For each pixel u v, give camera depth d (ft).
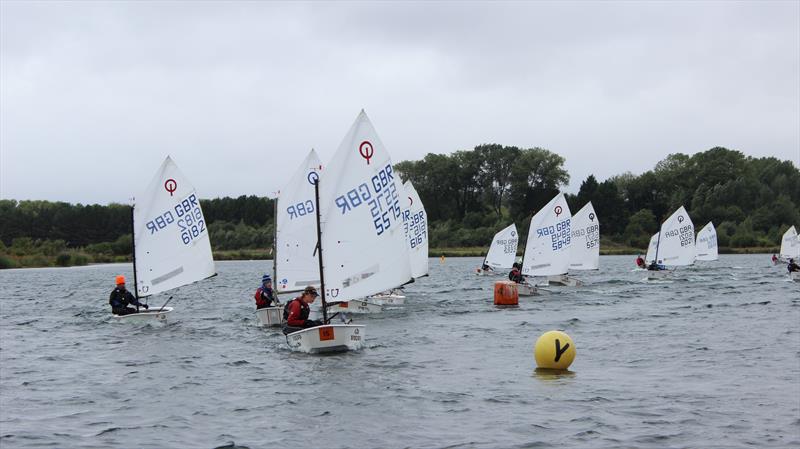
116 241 471.21
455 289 186.39
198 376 73.77
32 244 459.73
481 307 136.77
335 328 82.64
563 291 169.99
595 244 199.72
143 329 109.91
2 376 75.61
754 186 470.80
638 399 61.62
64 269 394.93
